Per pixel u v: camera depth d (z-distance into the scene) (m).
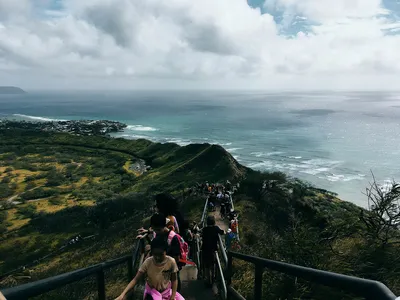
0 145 133.12
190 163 64.88
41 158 111.25
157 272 3.39
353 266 4.90
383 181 67.06
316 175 74.31
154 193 48.78
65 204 63.66
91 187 75.75
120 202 41.31
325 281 2.14
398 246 5.05
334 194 39.31
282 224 17.27
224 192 23.22
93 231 37.88
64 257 25.97
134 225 24.55
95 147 126.25
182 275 7.15
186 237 6.71
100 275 3.71
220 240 6.35
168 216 5.32
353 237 6.14
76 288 8.17
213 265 6.50
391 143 119.19
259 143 125.88
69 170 95.50
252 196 25.83
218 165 61.00
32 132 153.62
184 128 184.38
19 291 2.13
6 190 75.88
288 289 4.93
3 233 47.06
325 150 107.69
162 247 3.41
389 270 4.46
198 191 25.41
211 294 6.10
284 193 23.31
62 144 134.00
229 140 136.00
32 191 72.75
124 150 116.81
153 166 87.75
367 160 89.94
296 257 5.93
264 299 4.98
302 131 158.62
